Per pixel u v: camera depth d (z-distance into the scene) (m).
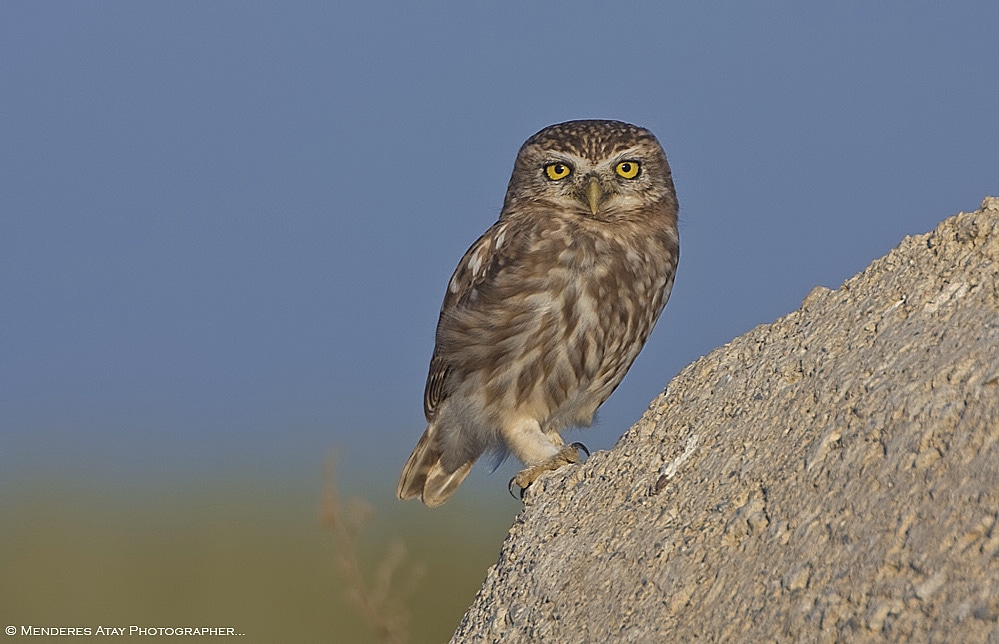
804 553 7.12
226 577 24.52
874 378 7.78
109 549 26.61
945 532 6.46
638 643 7.68
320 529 25.17
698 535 7.98
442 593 22.02
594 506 9.38
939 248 8.41
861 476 7.21
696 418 9.13
